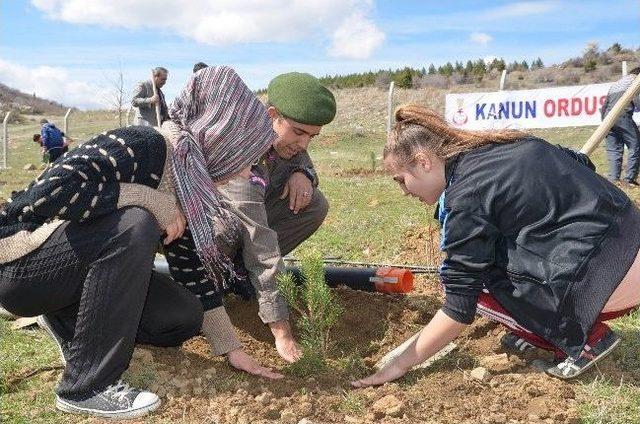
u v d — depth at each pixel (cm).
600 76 3456
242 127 274
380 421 267
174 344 322
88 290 259
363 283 402
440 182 289
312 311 326
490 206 274
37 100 7531
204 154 274
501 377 305
